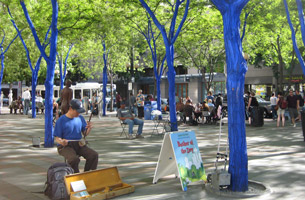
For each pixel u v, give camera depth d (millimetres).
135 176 6891
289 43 23688
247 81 38438
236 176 5641
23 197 5422
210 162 8250
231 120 5719
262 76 37094
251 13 17500
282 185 6039
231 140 5719
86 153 5961
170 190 5859
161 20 19938
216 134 14203
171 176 6910
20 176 6852
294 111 17297
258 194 5426
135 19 19953
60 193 5172
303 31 11375
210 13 21156
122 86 51219
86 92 35062
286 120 21641
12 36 25203
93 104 26188
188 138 6320
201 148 10461
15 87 58469
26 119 22469
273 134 14180
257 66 33719
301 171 7125
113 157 8969
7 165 7930
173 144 6027
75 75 48438
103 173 5703
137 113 23984
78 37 14828
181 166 5988
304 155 9109
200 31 21562
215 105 19281
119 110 13352
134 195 5559
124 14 17703
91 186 5492
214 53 26406
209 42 24750
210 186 5883
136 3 16484
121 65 32469
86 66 37750
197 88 41156
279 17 17234
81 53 30453
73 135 5898
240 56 5711
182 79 42281
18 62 30938
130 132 12867
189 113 18344
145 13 18422
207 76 39656
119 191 5496
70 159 5660
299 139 12586
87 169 6000
